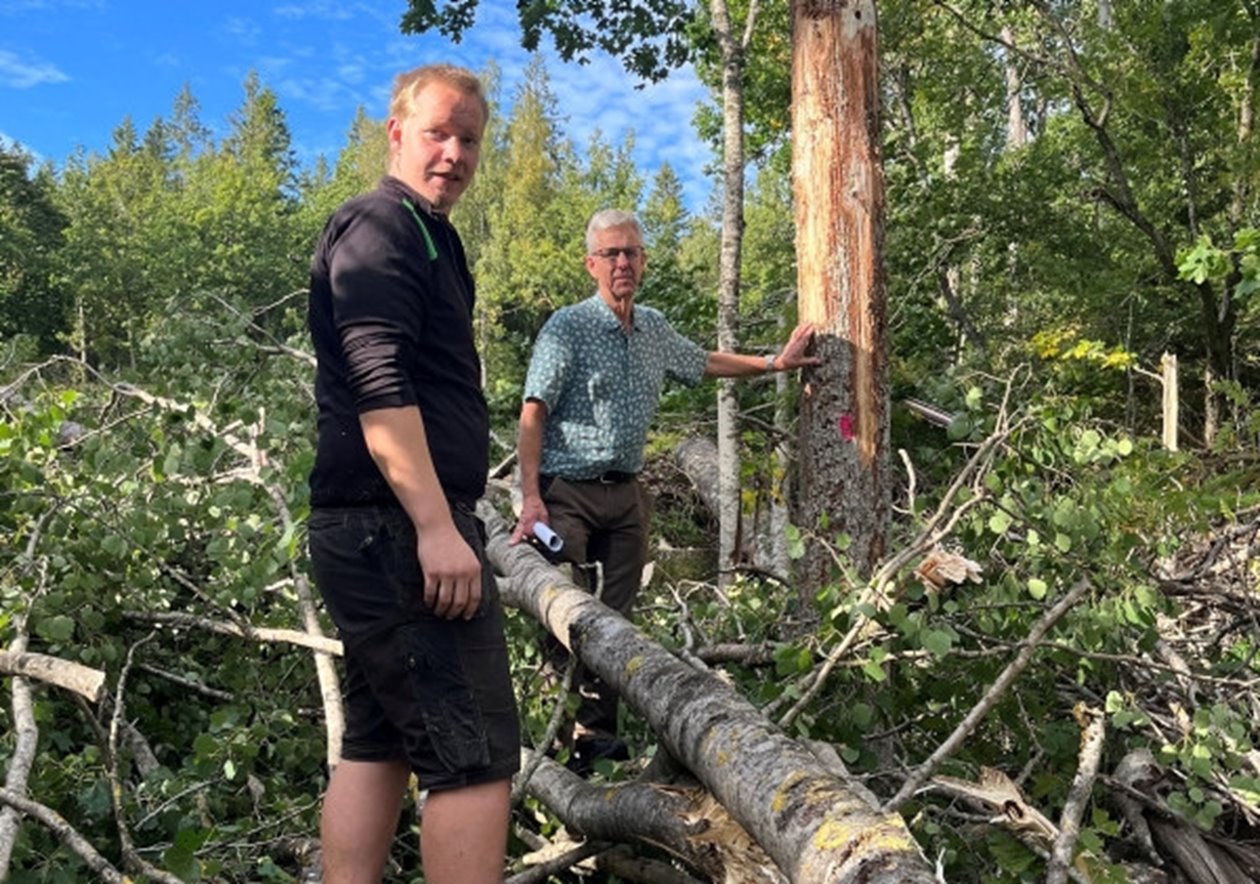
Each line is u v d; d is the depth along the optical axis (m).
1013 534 3.37
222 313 4.66
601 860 2.84
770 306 7.61
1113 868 2.55
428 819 2.18
